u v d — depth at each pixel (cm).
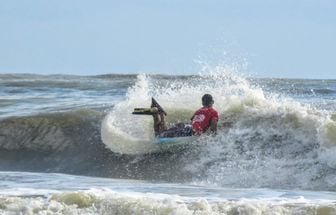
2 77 18375
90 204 3959
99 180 5538
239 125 5988
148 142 6138
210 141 5878
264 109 6062
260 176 5300
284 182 5153
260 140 5759
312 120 5591
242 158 5609
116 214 3812
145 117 6575
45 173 6122
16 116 7400
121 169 6009
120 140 6316
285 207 3788
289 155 5469
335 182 4984
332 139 5319
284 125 5784
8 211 3972
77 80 15500
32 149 6800
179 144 5984
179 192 4681
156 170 5822
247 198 4353
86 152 6469
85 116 7106
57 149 6688
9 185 5125
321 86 11600
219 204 3831
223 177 5416
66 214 3850
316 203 3925
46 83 13562
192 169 5681
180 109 6569
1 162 6712
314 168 5219
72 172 6244
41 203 4028
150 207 3788
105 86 12450
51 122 7081
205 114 5947
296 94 9588
